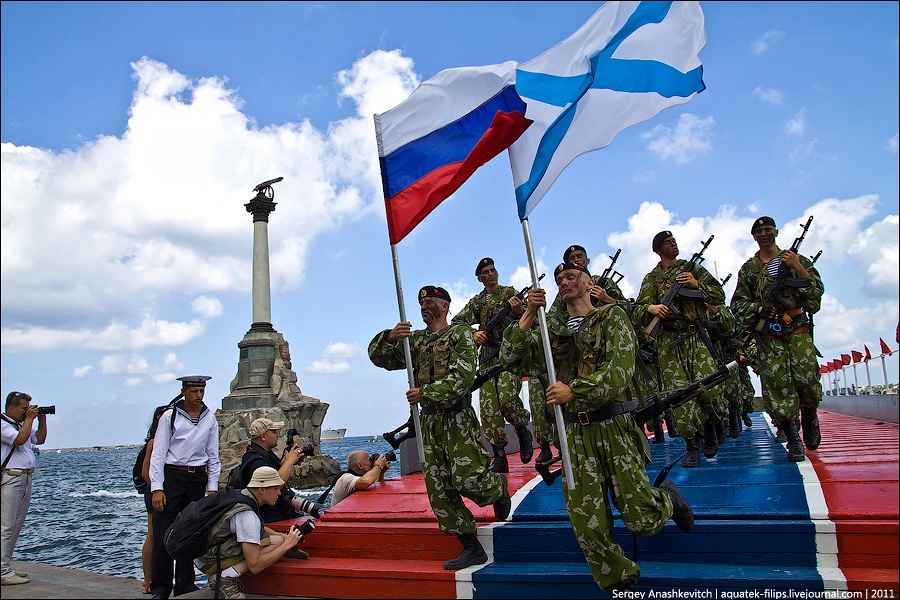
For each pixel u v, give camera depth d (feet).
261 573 18.10
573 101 16.02
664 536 15.69
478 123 19.40
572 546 16.34
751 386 37.78
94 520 60.54
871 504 15.17
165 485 19.26
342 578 17.10
